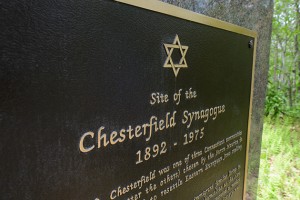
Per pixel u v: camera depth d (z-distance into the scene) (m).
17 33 0.54
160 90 0.90
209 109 1.16
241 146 1.47
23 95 0.56
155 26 0.86
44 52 0.59
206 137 1.16
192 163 1.09
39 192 0.60
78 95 0.66
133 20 0.79
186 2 1.16
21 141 0.56
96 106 0.70
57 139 0.63
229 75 1.28
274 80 7.39
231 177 1.41
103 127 0.73
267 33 1.79
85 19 0.66
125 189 0.81
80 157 0.68
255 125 1.81
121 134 0.78
